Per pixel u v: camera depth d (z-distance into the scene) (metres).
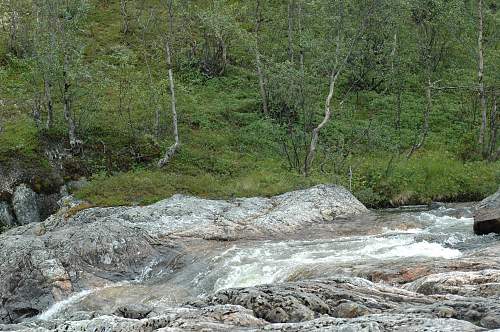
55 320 9.81
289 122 26.27
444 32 33.19
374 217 18.38
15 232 18.22
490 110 30.84
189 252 15.56
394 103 32.41
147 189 21.64
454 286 8.57
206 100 31.88
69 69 24.64
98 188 21.64
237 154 26.83
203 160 25.62
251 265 13.93
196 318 7.46
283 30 32.91
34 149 23.81
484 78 29.17
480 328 5.89
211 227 17.12
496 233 14.46
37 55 24.81
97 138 25.55
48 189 22.62
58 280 13.96
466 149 27.14
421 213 18.72
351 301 7.81
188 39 35.62
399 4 27.44
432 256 12.42
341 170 24.28
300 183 22.42
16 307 13.57
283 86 26.50
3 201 21.91
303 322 6.89
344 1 25.48
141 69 33.56
